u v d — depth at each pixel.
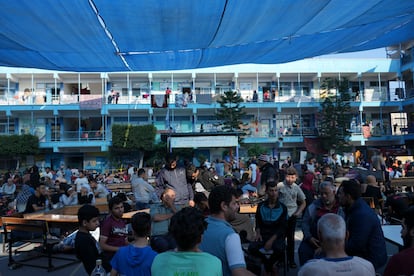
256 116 34.28
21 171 28.98
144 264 3.04
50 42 5.99
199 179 10.36
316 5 4.85
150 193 8.71
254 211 7.08
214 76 33.16
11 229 6.75
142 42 6.06
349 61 33.84
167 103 26.45
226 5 4.66
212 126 33.03
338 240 2.47
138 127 30.30
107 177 21.81
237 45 6.60
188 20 5.12
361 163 24.09
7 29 5.34
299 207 6.13
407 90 33.12
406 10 5.43
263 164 7.55
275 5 4.75
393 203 5.79
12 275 6.24
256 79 34.75
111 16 4.90
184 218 2.33
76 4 4.49
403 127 33.28
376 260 3.78
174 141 15.84
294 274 5.70
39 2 4.44
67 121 33.84
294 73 33.66
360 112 32.78
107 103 32.03
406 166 18.31
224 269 2.64
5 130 32.38
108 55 6.80
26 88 33.22
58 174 20.39
